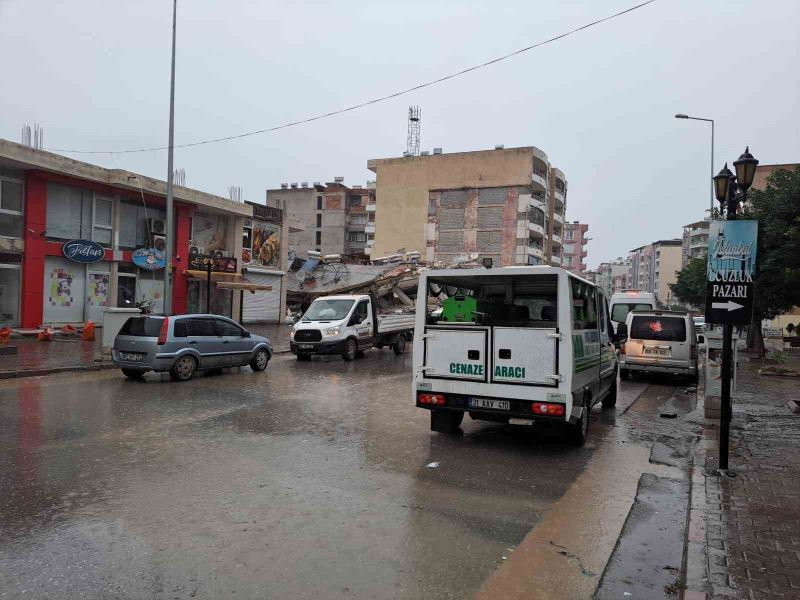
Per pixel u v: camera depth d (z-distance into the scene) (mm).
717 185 7191
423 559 4188
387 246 64312
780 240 17969
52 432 7684
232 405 10016
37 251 20922
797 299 18703
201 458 6652
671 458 7332
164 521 4781
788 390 13344
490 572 4016
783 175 19422
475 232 60906
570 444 7898
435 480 6105
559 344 7160
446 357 7746
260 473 6148
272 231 34250
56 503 5129
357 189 81688
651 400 12406
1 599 3506
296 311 38219
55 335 20516
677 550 4484
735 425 9180
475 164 61062
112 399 10266
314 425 8594
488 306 8367
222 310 30391
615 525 4969
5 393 10602
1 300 20250
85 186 22672
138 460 6504
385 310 23484
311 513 5031
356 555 4219
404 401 10852
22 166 20141
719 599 3547
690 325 14945
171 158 20141
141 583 3742
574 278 7496
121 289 24484
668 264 115062
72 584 3715
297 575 3895
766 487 5816
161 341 12406
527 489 5910
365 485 5852
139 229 25391
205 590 3668
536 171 62750
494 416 7551
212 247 30078
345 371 15438
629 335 15391
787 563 4055
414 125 71188
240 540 4434
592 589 3814
